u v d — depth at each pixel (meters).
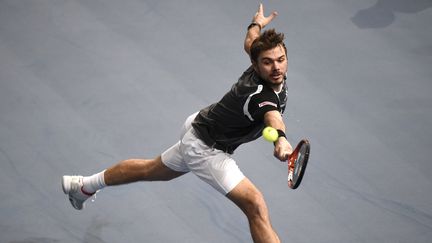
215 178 16.64
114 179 18.44
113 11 29.81
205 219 19.44
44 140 22.41
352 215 19.62
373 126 23.66
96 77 25.75
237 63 27.00
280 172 21.39
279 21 29.56
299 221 19.39
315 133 23.17
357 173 21.36
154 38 28.23
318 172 21.33
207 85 25.62
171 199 20.20
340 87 25.72
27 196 20.03
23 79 25.50
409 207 19.92
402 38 28.73
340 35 28.84
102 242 18.47
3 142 22.22
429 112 24.47
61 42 27.72
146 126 23.30
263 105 15.15
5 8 29.64
